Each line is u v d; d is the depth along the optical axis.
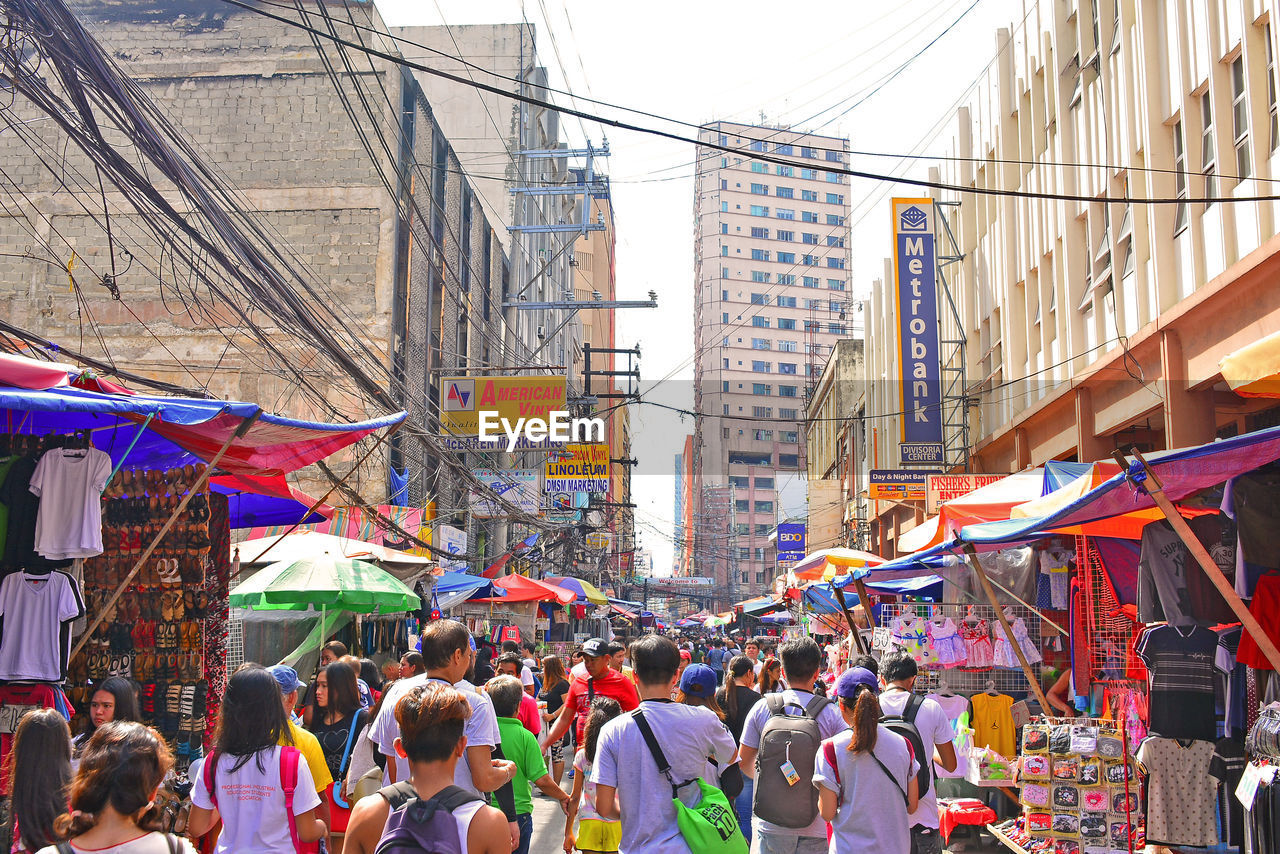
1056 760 7.74
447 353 24.45
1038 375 22.14
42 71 19.36
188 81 21.52
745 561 104.94
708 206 115.69
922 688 10.32
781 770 5.37
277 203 20.86
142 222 20.08
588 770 7.01
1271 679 6.40
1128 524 8.34
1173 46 16.11
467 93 32.06
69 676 6.95
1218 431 18.66
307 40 21.56
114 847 3.21
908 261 25.88
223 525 7.99
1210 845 7.02
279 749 4.39
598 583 45.50
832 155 119.44
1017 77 23.69
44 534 5.47
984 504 9.80
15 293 19.88
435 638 5.09
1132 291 17.52
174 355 19.75
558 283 46.47
